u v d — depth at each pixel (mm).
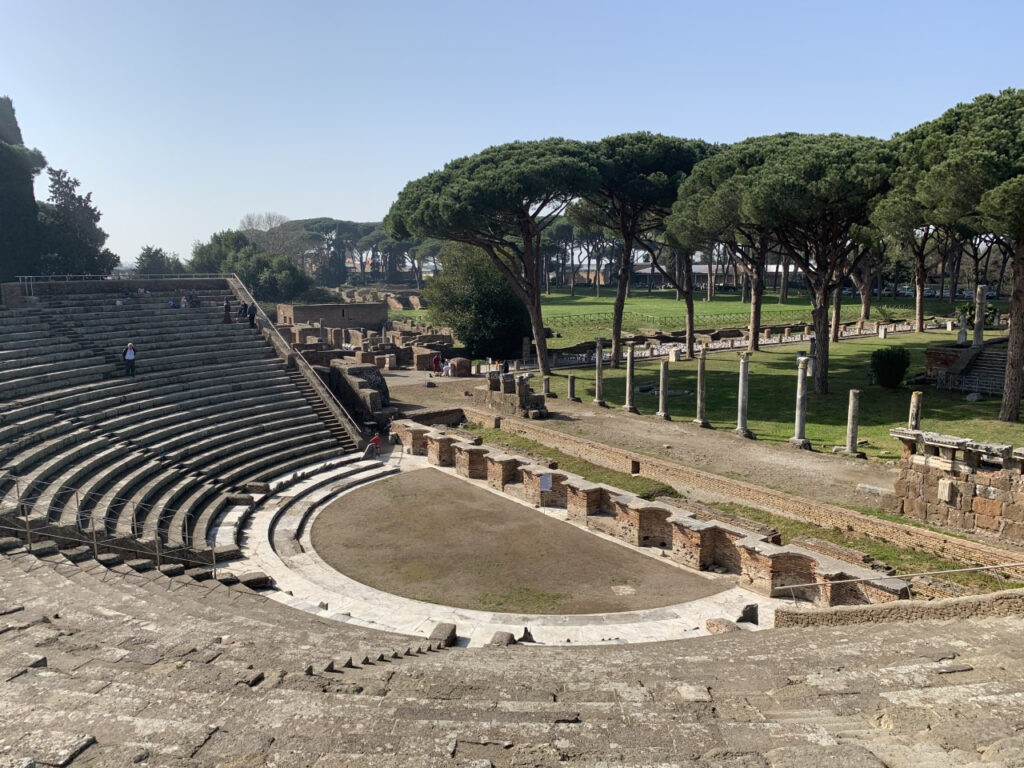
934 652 12609
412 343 72375
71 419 29344
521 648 15836
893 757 8062
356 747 8570
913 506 24531
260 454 34031
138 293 49812
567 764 8211
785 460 32281
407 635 17656
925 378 49531
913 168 35938
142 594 17953
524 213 51312
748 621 19531
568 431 38938
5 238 64688
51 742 8438
